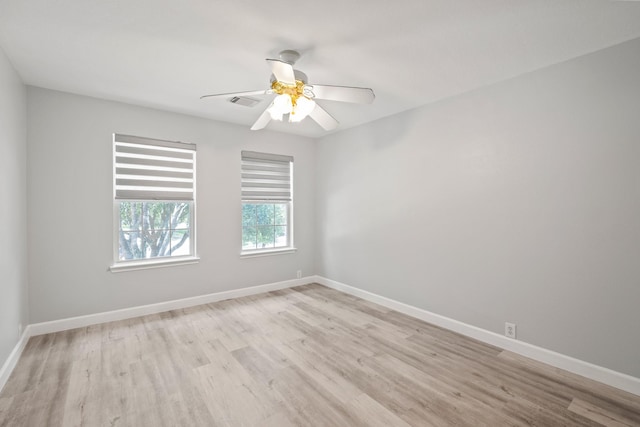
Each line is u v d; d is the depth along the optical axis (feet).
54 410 6.12
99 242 10.49
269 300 13.26
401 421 5.87
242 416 6.01
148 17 6.05
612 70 6.98
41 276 9.55
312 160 16.16
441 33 6.57
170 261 11.82
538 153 8.11
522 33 6.54
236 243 13.60
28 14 5.91
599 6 5.65
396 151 12.00
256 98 10.30
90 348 8.71
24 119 9.09
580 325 7.45
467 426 5.75
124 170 10.97
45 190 9.59
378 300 12.80
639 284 6.65
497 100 8.95
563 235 7.70
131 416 5.98
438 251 10.54
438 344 9.12
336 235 14.99
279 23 6.24
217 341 9.25
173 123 11.91
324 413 6.10
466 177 9.70
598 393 6.73
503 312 8.86
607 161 7.04
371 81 8.98
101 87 9.54
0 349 6.83
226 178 13.28
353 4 5.63
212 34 6.64
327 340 9.37
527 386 7.00
